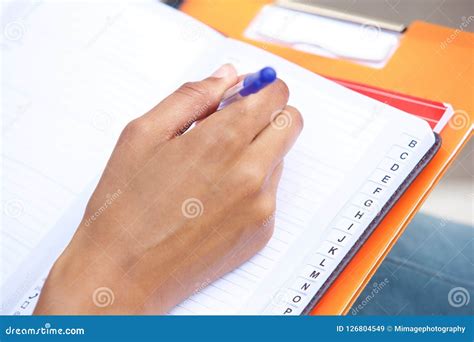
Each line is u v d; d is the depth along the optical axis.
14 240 0.59
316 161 0.60
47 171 0.62
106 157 0.62
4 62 0.68
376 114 0.62
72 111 0.65
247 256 0.56
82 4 0.71
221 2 0.74
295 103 0.63
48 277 0.56
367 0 0.73
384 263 0.65
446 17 0.72
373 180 0.58
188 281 0.55
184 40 0.68
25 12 0.71
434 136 0.61
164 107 0.61
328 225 0.57
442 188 0.67
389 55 0.69
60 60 0.68
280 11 0.73
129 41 0.68
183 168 0.58
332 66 0.68
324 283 0.55
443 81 0.66
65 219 0.60
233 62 0.66
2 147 0.63
